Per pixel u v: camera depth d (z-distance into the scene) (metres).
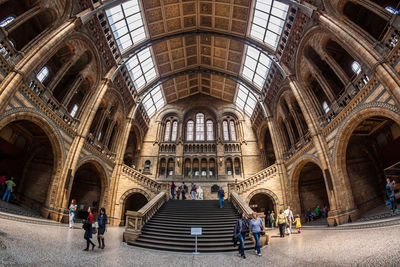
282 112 24.75
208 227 13.46
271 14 21.58
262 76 27.97
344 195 14.55
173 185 23.72
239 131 34.06
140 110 30.28
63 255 6.62
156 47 27.19
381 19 16.41
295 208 21.30
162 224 13.66
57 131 15.82
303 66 19.67
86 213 23.25
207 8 24.77
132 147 33.50
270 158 32.88
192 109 36.81
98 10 17.66
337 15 14.84
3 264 4.80
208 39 28.42
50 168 19.03
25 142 18.91
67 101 17.27
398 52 10.81
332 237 9.80
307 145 19.23
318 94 22.23
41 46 13.34
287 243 10.38
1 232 7.01
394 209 11.31
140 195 27.50
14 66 11.95
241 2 22.75
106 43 20.66
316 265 6.02
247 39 25.80
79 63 21.08
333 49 19.16
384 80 11.02
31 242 7.09
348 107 14.42
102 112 22.88
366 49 12.14
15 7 15.75
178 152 31.95
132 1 21.05
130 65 26.12
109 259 7.04
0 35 11.55
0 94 10.98
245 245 10.31
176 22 25.88
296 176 22.03
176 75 32.16
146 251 9.25
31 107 13.48
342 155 15.35
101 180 22.73
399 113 10.70
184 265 7.06
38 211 16.77
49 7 14.40
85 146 19.17
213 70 32.72
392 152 16.73
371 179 18.09
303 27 18.38
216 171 30.83
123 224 22.53
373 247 6.55
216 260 7.85
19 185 17.86
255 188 23.31
